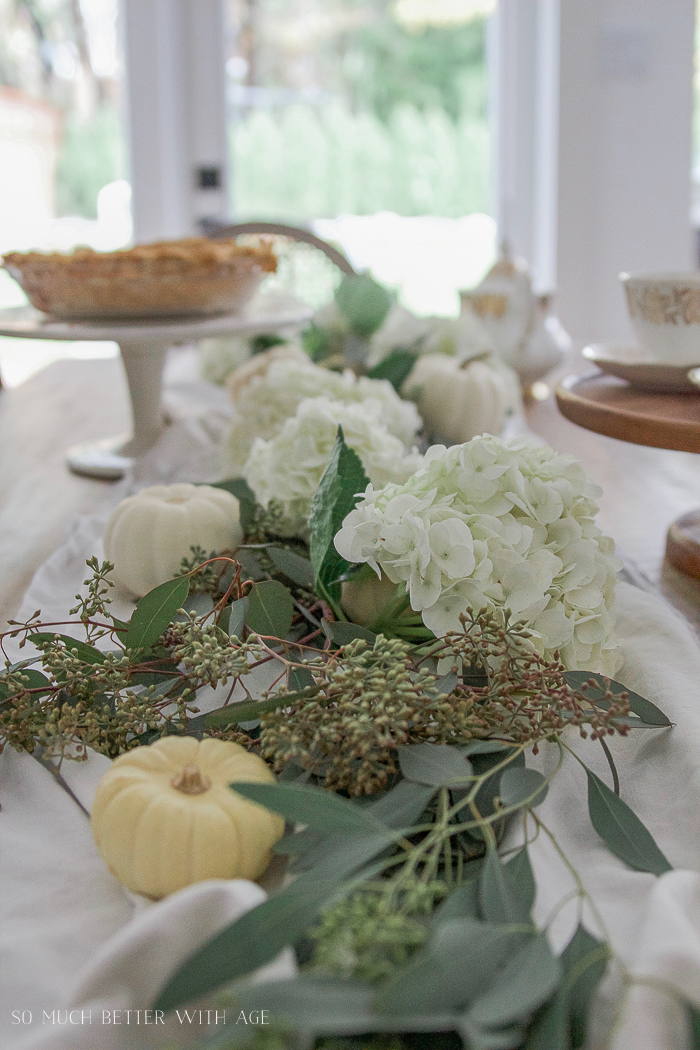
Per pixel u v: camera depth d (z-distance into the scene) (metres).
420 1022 0.28
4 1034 0.36
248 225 1.26
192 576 0.65
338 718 0.45
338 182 2.64
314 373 0.98
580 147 2.55
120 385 1.77
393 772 0.45
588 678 0.51
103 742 0.52
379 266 2.69
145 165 2.52
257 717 0.47
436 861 0.39
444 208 2.67
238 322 1.11
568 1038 0.34
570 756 0.53
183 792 0.42
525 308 1.46
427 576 0.52
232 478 0.91
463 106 2.62
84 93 2.45
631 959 0.36
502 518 0.55
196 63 2.54
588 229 2.62
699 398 0.82
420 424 0.97
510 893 0.36
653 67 2.50
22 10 2.34
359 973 0.31
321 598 0.60
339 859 0.37
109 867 0.42
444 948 0.31
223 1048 0.27
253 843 0.41
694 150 2.60
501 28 2.57
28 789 0.51
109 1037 0.33
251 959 0.32
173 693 0.56
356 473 0.57
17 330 1.07
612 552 0.59
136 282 1.07
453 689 0.48
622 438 0.74
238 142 2.61
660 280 0.82
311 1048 0.32
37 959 0.39
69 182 2.49
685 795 0.48
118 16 2.42
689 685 0.56
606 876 0.43
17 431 1.40
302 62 2.56
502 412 1.08
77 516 0.96
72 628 0.70
